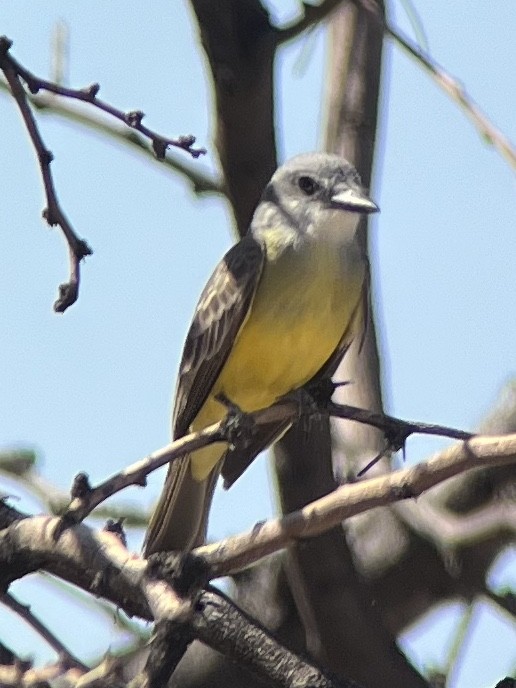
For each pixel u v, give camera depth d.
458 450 6.48
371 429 11.05
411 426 7.47
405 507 10.84
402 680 10.05
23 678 6.82
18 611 7.32
